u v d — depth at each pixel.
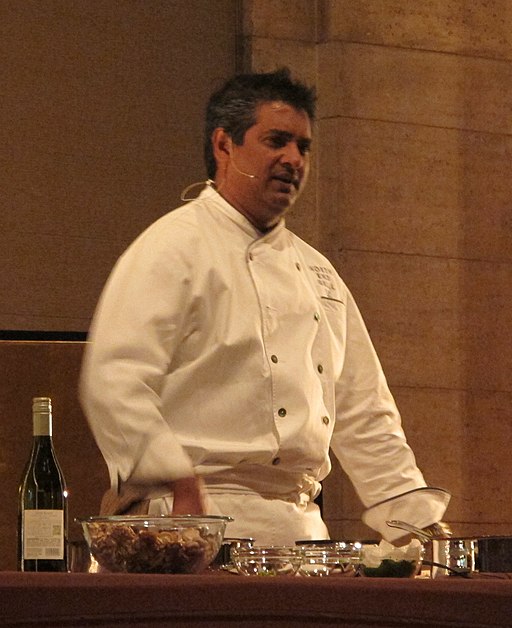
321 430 7.34
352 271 13.41
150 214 13.01
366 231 13.51
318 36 13.72
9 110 12.61
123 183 12.94
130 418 6.54
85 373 6.79
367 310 13.39
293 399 7.17
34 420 6.71
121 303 6.84
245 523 6.91
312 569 5.00
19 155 12.59
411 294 13.56
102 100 12.95
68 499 8.48
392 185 13.66
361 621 3.78
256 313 7.18
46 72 12.77
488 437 13.62
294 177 7.44
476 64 14.14
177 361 6.99
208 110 7.66
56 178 12.70
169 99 13.20
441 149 13.89
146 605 3.60
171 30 13.30
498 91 14.19
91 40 12.97
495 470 13.60
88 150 12.84
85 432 8.61
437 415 13.48
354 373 8.02
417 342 13.52
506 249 13.99
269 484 7.11
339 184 13.50
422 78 13.92
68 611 3.52
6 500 8.50
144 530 4.63
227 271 7.16
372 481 7.94
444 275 13.72
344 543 5.11
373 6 13.81
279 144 7.42
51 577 3.51
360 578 3.84
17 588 3.46
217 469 6.91
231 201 7.48
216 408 6.97
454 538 5.13
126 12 13.12
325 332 7.62
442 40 14.04
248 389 7.04
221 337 7.02
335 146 13.55
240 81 7.54
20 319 12.44
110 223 12.85
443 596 3.79
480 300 13.81
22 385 8.62
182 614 3.64
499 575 4.96
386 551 5.06
